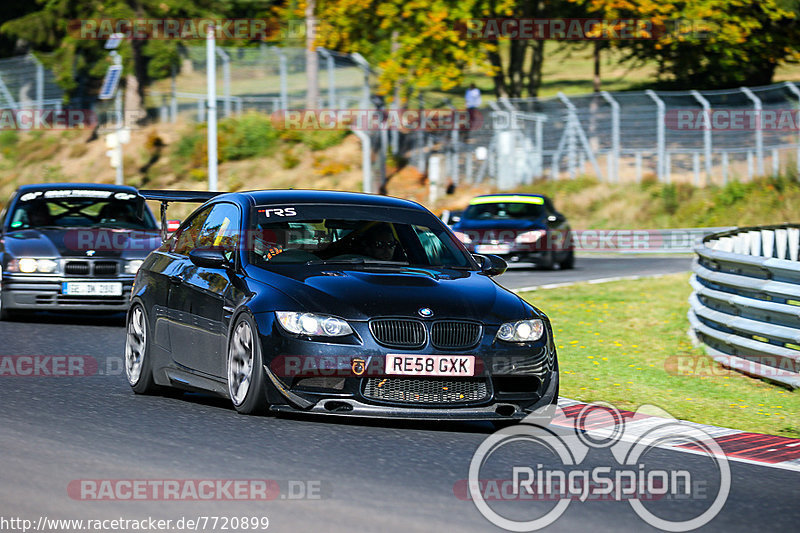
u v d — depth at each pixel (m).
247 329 23.52
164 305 27.00
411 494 17.41
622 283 61.31
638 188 115.31
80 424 22.67
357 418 24.03
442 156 124.44
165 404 25.53
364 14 118.31
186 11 154.00
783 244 51.50
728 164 115.94
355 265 25.09
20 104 155.50
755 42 127.12
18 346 35.34
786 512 17.38
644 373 32.94
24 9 189.12
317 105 134.88
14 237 42.66
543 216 73.88
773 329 31.62
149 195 30.06
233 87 145.75
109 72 138.12
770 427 25.61
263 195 27.05
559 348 37.66
